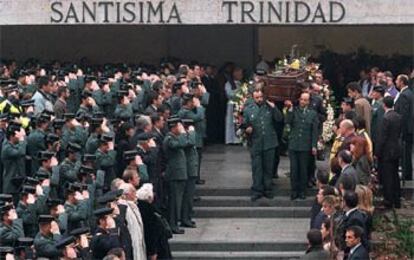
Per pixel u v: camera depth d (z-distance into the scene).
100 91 42.78
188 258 38.00
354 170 34.50
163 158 39.03
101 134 37.62
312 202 41.16
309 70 43.22
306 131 40.81
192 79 43.78
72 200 34.06
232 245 38.38
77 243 32.16
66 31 54.59
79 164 35.88
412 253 37.50
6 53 54.44
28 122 38.12
